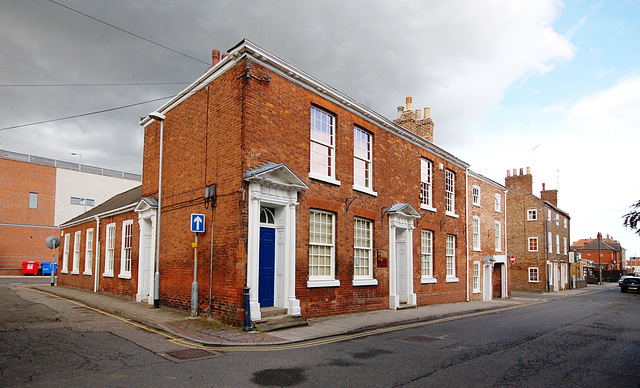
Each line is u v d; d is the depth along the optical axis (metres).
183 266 12.98
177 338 9.24
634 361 8.38
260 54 11.31
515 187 39.88
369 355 8.22
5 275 37.66
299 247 12.09
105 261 18.89
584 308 20.97
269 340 9.12
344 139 14.38
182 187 13.53
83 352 7.66
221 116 11.89
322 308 12.73
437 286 19.61
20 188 40.75
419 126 22.38
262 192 11.05
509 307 21.42
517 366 7.71
